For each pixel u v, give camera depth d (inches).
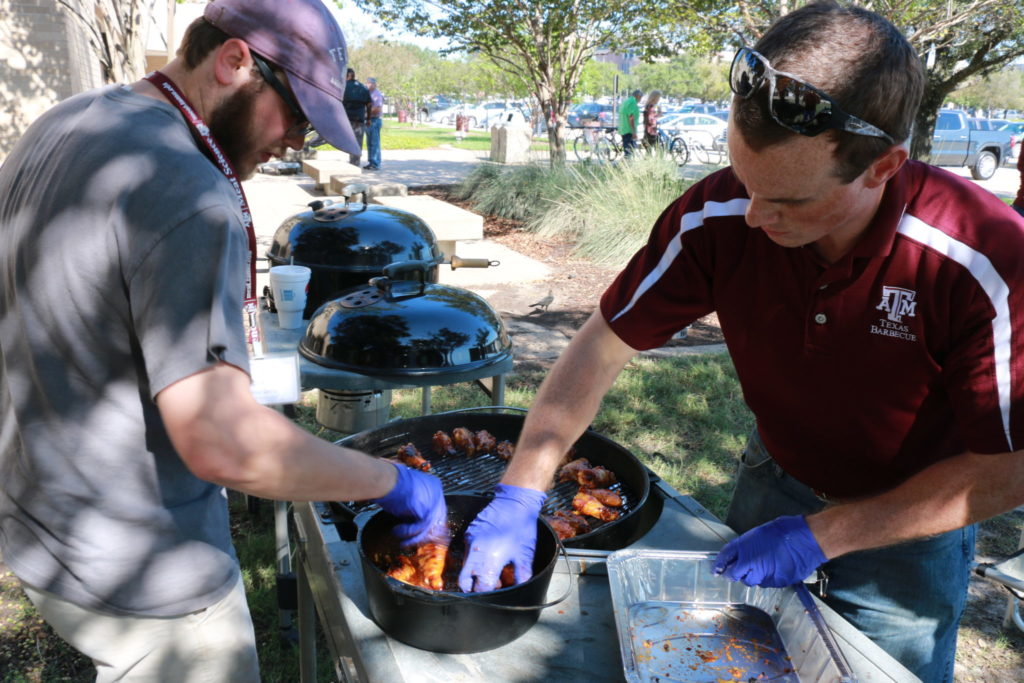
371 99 631.2
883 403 56.8
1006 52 367.9
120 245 46.8
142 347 46.2
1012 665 112.1
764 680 51.5
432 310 92.4
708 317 270.4
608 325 65.1
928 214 50.7
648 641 54.7
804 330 56.5
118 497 53.3
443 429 87.4
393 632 51.9
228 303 46.6
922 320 51.9
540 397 65.2
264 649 109.1
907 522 52.4
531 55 478.6
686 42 455.5
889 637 67.1
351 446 80.8
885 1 309.7
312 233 120.9
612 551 64.3
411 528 58.1
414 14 463.8
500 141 685.3
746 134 43.3
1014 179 724.7
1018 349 48.9
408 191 478.3
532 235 385.7
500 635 51.5
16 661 105.3
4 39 409.7
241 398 46.3
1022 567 77.4
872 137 42.1
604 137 557.9
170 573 56.1
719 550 63.9
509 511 57.9
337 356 89.5
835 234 52.2
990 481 50.2
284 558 108.4
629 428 177.6
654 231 64.3
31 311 49.9
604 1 434.6
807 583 65.7
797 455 65.9
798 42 41.5
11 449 55.2
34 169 50.8
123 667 58.3
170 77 52.7
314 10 51.7
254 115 52.1
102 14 213.3
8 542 56.8
